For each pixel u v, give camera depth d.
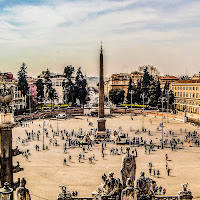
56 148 66.38
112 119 116.19
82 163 54.25
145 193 20.31
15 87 121.56
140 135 82.81
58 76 176.12
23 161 55.03
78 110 132.88
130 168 22.12
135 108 133.12
